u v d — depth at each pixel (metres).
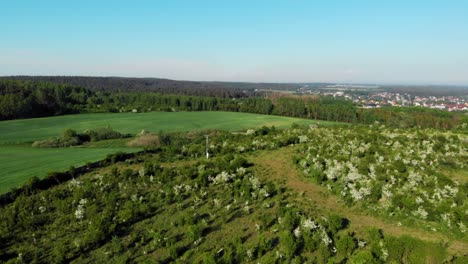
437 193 25.00
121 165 36.91
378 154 34.72
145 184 30.08
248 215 24.36
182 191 28.41
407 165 31.95
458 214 21.62
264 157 38.88
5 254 19.80
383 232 21.81
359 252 18.69
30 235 22.00
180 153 42.22
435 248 18.19
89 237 20.72
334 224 21.66
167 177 31.20
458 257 18.19
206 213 24.78
